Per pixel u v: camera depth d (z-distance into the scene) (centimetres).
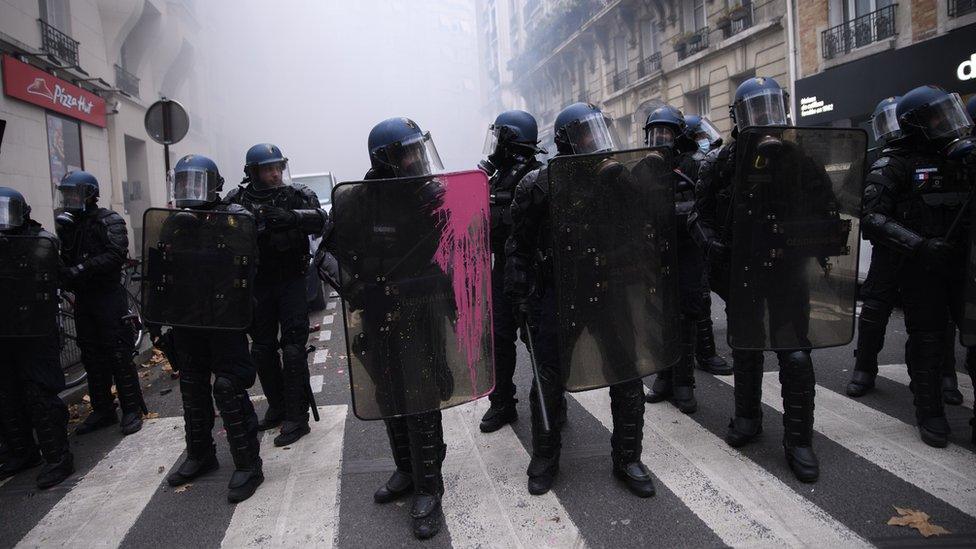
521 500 294
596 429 383
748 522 262
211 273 311
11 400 362
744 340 289
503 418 391
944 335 328
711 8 1702
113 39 1598
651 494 288
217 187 334
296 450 372
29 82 1125
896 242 314
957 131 309
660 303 284
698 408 407
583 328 269
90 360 430
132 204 1834
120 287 431
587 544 254
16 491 340
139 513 303
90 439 418
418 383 256
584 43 2533
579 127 276
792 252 288
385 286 250
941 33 1020
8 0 1093
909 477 292
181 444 397
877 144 447
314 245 794
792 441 302
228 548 265
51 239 349
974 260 291
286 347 387
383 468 340
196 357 331
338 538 269
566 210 263
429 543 261
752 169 280
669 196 283
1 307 333
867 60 1141
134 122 1750
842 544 241
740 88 302
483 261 259
